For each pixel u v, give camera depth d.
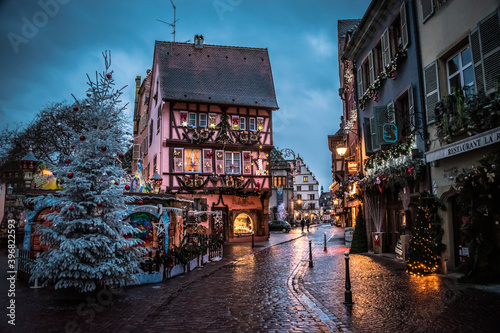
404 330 5.86
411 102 12.82
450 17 10.78
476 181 8.62
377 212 16.73
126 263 8.84
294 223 62.00
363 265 12.92
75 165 8.66
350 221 32.00
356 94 19.61
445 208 10.75
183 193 27.56
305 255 17.44
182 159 27.88
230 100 29.08
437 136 10.91
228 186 28.09
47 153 30.92
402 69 13.78
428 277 10.16
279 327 6.24
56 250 8.18
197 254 14.29
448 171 10.63
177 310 7.51
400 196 13.94
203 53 31.78
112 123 9.12
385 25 15.47
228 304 7.98
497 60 8.90
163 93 27.80
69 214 8.35
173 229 14.56
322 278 10.80
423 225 10.96
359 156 19.64
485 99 8.75
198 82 29.58
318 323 6.41
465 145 9.29
